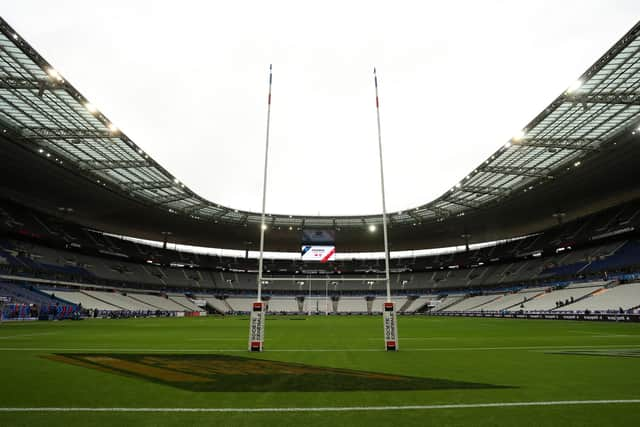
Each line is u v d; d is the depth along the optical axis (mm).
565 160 35062
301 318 48094
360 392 5762
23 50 20656
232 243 71750
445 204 49688
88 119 27750
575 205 47750
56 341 13875
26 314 33125
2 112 27062
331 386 6168
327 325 29125
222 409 4824
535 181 40312
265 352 10633
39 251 47875
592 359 9359
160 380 6602
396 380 6672
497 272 63312
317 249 54469
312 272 76312
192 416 4543
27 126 28922
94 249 56250
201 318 45375
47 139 30281
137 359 9078
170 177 38938
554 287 48281
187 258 72375
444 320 39094
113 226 58719
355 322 35375
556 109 26125
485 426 4203
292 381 6543
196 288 67438
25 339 14750
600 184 40281
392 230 61625
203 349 11289
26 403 5078
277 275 75938
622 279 39969
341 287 74250
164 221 56281
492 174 38812
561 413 4695
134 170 37781
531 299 47781
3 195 44062
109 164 36062
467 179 40406
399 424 4277
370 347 12203
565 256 53500
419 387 6113
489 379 6777
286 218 58188
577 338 16047
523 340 15188
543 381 6602
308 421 4371
